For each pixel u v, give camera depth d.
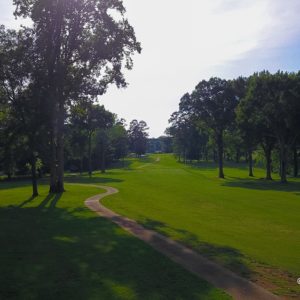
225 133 81.88
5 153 37.38
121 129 103.94
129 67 40.69
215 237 18.86
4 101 36.25
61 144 42.72
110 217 24.50
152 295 9.81
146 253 14.27
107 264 12.78
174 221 23.94
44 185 58.22
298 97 56.53
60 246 15.63
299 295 10.27
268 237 19.91
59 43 36.78
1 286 10.62
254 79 61.09
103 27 38.50
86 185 52.84
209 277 11.53
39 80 34.62
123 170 98.25
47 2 35.22
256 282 11.33
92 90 39.59
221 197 39.59
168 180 64.56
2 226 20.91
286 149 62.31
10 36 35.59
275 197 40.00
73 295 9.88
